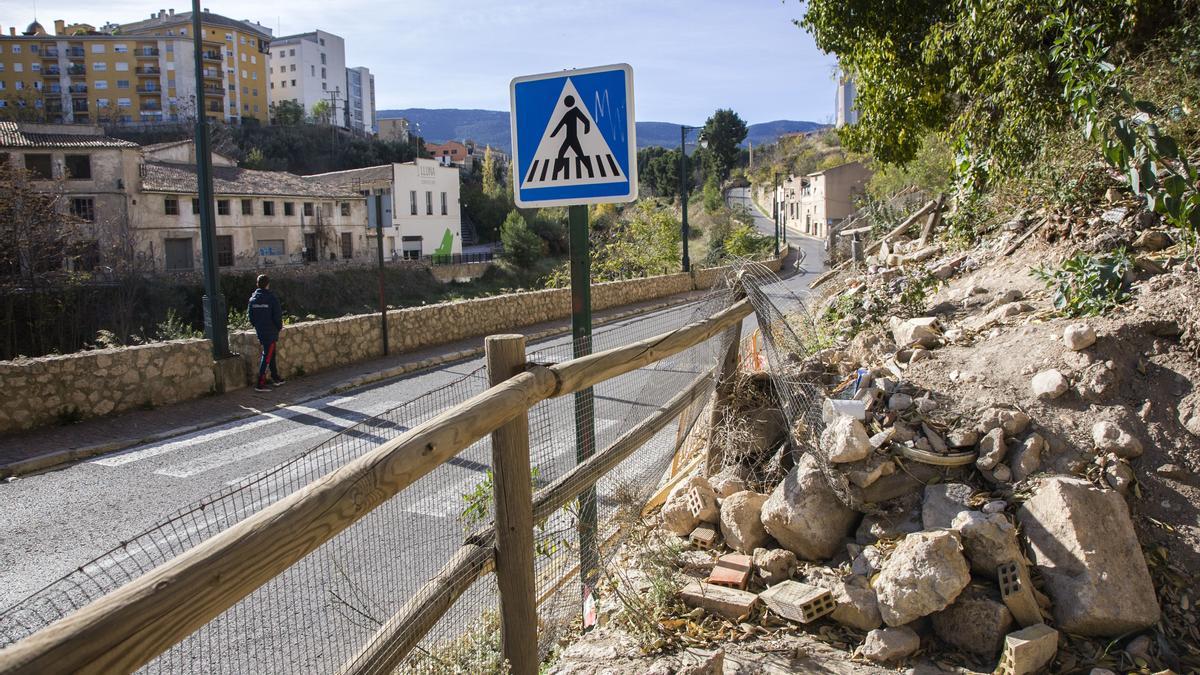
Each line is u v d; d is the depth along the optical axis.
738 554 3.88
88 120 100.38
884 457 3.79
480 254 68.62
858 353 5.70
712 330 4.17
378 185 64.00
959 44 10.13
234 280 42.06
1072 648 3.00
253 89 112.50
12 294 29.22
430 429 1.93
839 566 3.62
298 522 1.47
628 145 3.58
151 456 8.22
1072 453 3.66
